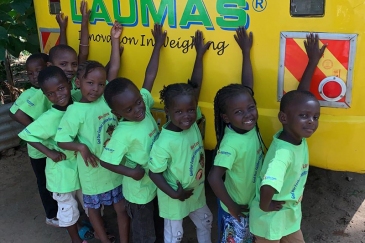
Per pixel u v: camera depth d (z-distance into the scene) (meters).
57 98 2.78
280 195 2.30
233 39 2.59
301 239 2.57
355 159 2.48
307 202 3.59
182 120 2.41
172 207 2.63
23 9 4.12
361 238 3.14
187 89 2.42
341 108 2.42
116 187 2.90
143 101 2.57
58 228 3.56
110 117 2.84
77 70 2.88
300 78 2.47
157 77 2.92
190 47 2.74
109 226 3.49
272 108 2.59
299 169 2.29
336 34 2.32
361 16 2.26
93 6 3.05
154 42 2.87
